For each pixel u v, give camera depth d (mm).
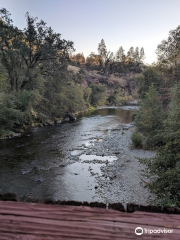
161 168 5109
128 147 14297
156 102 15906
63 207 940
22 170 10188
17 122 17250
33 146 14328
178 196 3947
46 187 8500
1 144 14523
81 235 799
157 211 922
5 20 18016
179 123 6438
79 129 20938
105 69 84000
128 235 800
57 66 22719
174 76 21797
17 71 20453
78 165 11062
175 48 21859
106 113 36250
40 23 19750
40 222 856
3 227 838
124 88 74375
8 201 993
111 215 890
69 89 31453
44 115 22594
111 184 8781
